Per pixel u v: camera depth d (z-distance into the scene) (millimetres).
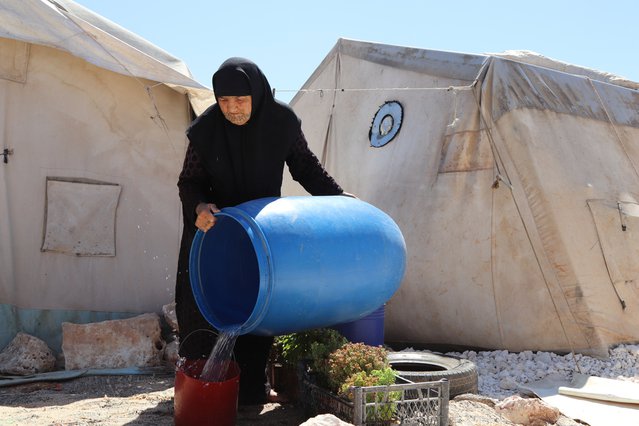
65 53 7199
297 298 3859
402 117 7906
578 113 7219
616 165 7215
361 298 4156
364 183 8047
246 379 4703
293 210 4000
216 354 4051
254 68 4238
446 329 6949
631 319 6621
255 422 4348
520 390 5578
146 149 7547
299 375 4465
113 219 7316
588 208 6758
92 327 6492
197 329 4449
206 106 7969
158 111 7605
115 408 4840
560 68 8672
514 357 6418
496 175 6734
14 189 6918
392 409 3814
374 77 8570
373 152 8109
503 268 6680
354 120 8656
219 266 4367
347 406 3861
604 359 6270
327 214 4102
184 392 3969
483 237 6789
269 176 4488
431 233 7090
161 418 4461
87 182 7246
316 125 9250
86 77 7281
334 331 4676
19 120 6988
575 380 5777
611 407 5137
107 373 6148
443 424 3949
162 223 7562
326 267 3928
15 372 6074
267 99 4344
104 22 7832
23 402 5098
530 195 6629
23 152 6984
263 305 3787
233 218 3939
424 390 4250
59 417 4473
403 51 8266
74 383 5863
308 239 3912
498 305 6660
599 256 6660
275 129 4426
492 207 6785
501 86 6879
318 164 4770
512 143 6727
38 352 6270
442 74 7594
